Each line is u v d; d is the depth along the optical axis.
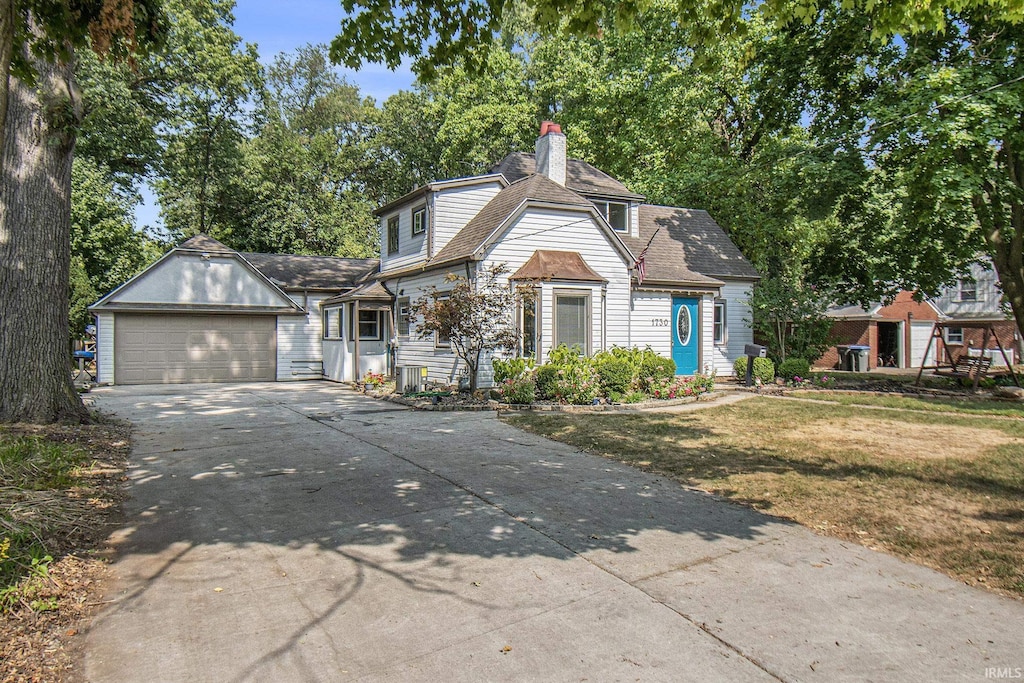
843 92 18.64
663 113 24.66
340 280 22.69
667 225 21.12
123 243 26.09
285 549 4.66
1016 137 14.15
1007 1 5.72
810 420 10.85
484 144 29.05
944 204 15.02
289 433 9.48
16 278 8.78
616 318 15.73
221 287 20.08
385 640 3.37
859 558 4.53
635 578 4.18
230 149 28.08
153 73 24.47
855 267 21.64
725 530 5.13
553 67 27.72
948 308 33.28
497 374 13.20
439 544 4.79
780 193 19.39
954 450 8.23
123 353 18.88
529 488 6.35
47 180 8.94
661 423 10.39
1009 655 3.22
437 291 14.51
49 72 8.74
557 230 14.91
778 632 3.46
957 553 4.57
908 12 5.66
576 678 3.01
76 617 3.57
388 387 16.23
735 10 5.93
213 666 3.09
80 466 6.74
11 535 4.30
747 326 20.50
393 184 38.25
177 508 5.62
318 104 39.66
